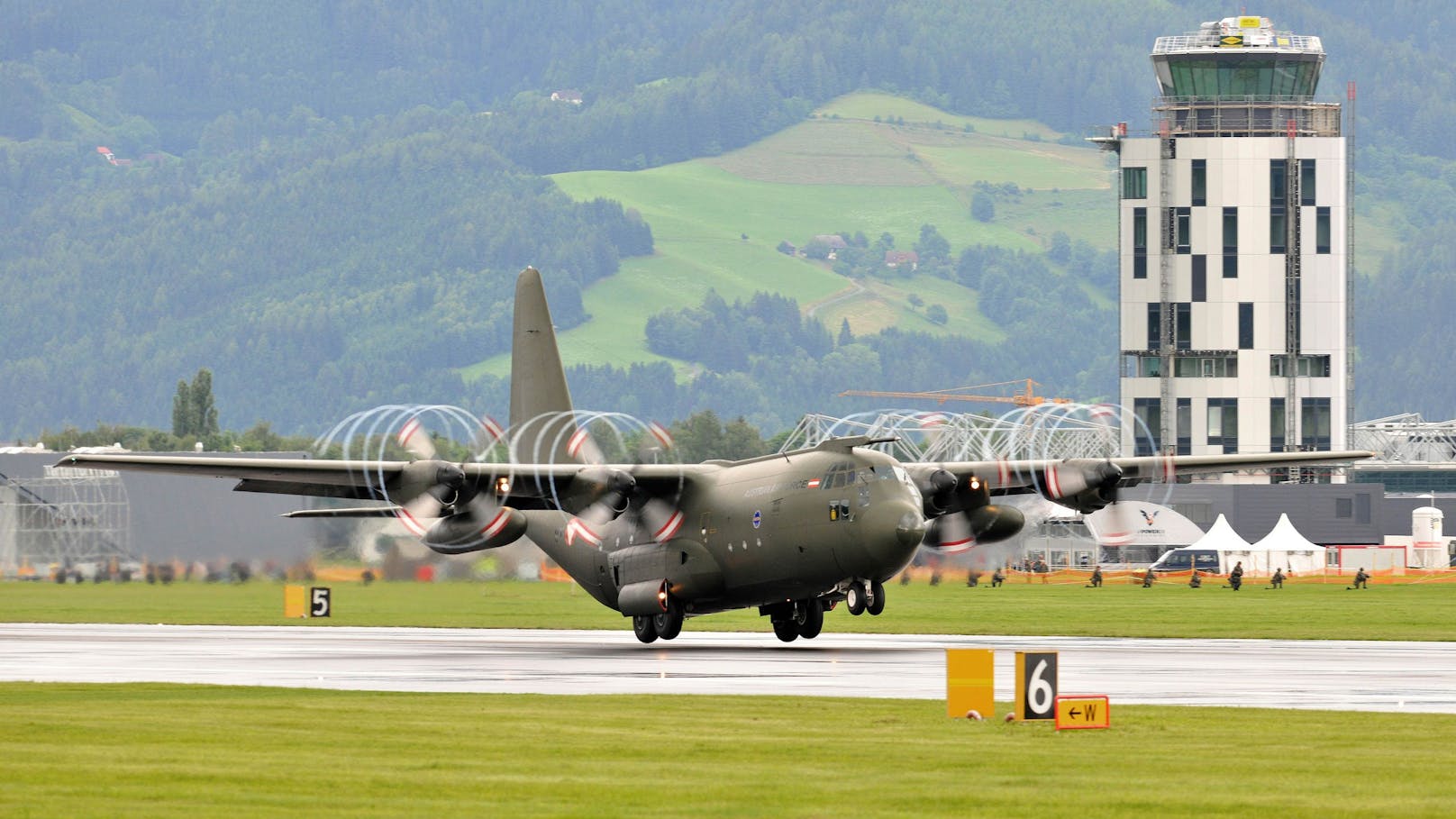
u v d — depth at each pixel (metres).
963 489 165.62
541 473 160.38
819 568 153.25
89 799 71.56
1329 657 150.38
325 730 94.50
